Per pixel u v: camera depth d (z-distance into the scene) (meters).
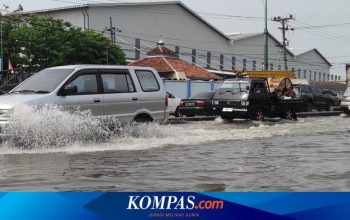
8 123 9.89
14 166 8.26
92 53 40.88
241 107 20.66
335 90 64.94
